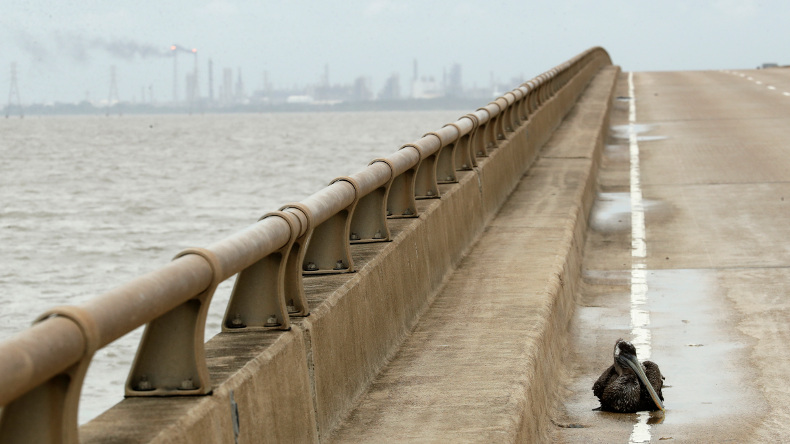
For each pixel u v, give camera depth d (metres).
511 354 9.91
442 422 7.96
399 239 11.22
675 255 18.44
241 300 7.25
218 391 5.62
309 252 9.51
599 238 20.45
